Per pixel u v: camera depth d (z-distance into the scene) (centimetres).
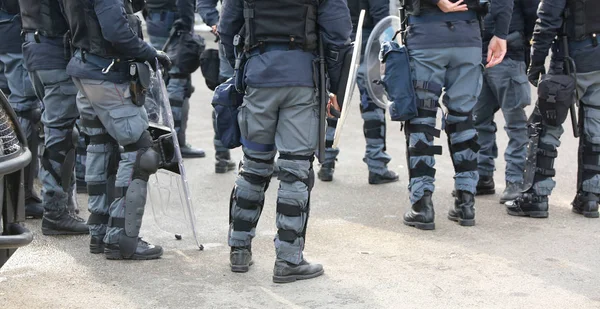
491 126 638
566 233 540
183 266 476
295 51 423
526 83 608
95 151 492
